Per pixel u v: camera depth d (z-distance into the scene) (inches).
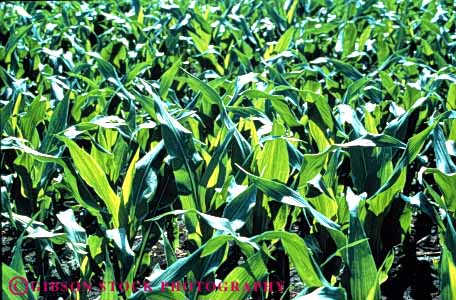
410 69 197.5
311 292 90.7
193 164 109.7
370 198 112.4
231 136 111.0
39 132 154.7
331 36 257.9
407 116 126.1
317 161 111.3
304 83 189.2
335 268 115.0
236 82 151.8
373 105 156.0
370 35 251.1
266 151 112.9
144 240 114.4
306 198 115.1
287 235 89.5
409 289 128.3
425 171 109.0
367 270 91.4
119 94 152.0
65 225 109.3
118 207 111.2
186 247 146.5
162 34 256.7
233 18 242.4
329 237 114.7
